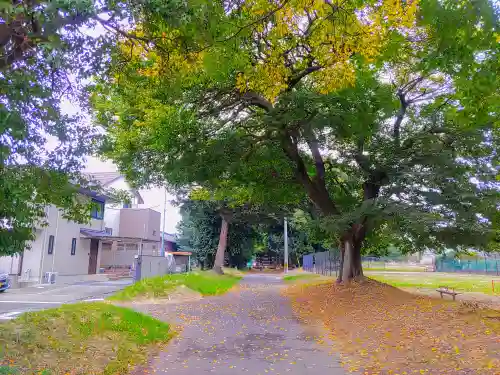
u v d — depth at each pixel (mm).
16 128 5398
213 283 22453
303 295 18219
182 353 7949
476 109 9375
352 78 9422
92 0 5227
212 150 13531
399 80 15398
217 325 11102
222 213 35906
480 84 8391
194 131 13383
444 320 9641
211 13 7270
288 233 53219
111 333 8484
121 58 8062
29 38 5328
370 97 13086
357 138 14984
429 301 13117
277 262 69312
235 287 24281
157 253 41250
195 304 15336
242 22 8477
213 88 12398
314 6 8219
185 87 11984
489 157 14922
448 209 14055
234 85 12000
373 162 15180
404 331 9227
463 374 6078
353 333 9766
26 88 5930
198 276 23828
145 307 14281
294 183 18141
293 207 24125
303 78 13508
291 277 34031
